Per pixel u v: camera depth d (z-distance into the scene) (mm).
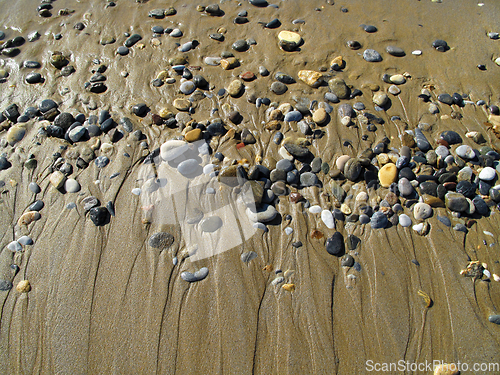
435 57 3068
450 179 2285
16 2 3596
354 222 2145
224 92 2758
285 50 3057
